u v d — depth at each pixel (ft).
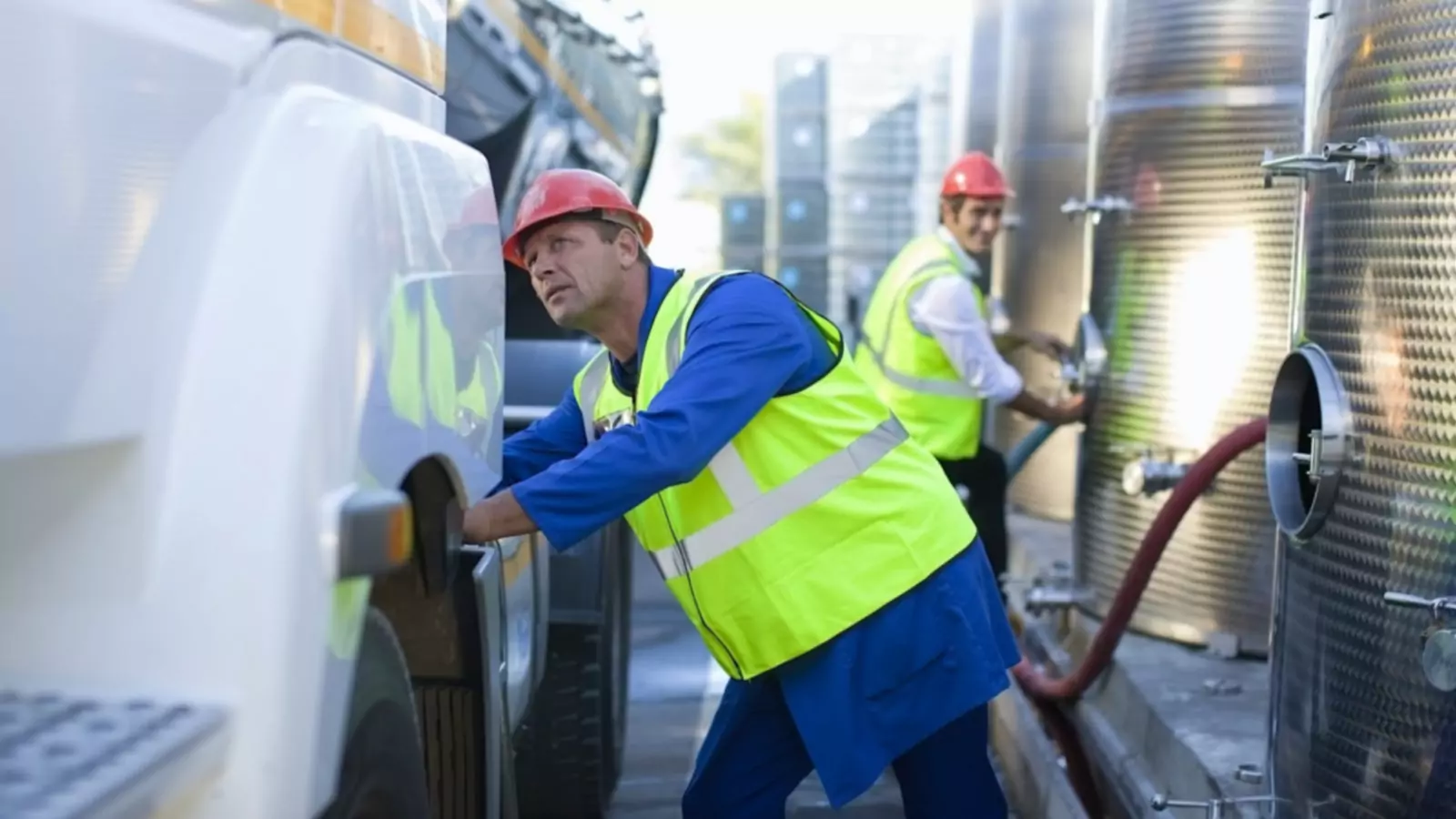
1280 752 9.41
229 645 4.48
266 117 5.01
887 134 39.24
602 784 12.71
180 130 4.53
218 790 4.45
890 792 14.19
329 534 4.73
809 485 8.94
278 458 4.58
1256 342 13.41
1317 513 8.56
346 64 5.79
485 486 6.91
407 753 6.01
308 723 4.62
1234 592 13.71
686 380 8.20
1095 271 15.12
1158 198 13.93
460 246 6.48
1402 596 7.61
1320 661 8.68
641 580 25.07
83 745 4.12
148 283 4.42
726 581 9.02
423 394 5.82
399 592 6.68
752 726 9.68
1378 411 8.05
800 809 13.67
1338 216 8.43
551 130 15.03
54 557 4.53
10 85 3.78
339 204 4.95
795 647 8.96
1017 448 18.22
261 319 4.70
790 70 39.14
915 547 9.05
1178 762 11.51
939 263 16.42
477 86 14.32
